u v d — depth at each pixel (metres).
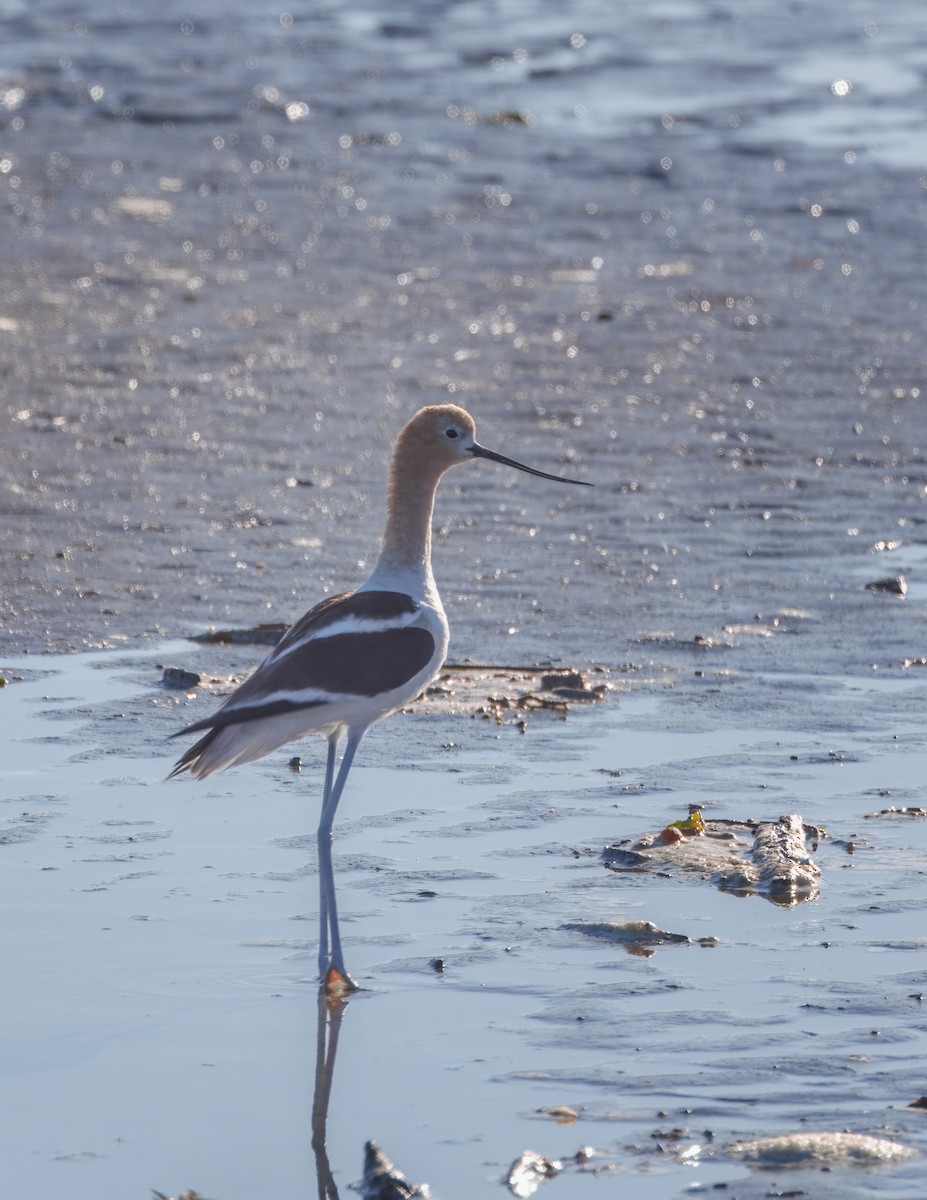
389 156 31.78
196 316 22.22
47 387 19.27
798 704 12.04
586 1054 7.80
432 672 9.38
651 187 29.94
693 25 44.84
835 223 27.84
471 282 24.20
